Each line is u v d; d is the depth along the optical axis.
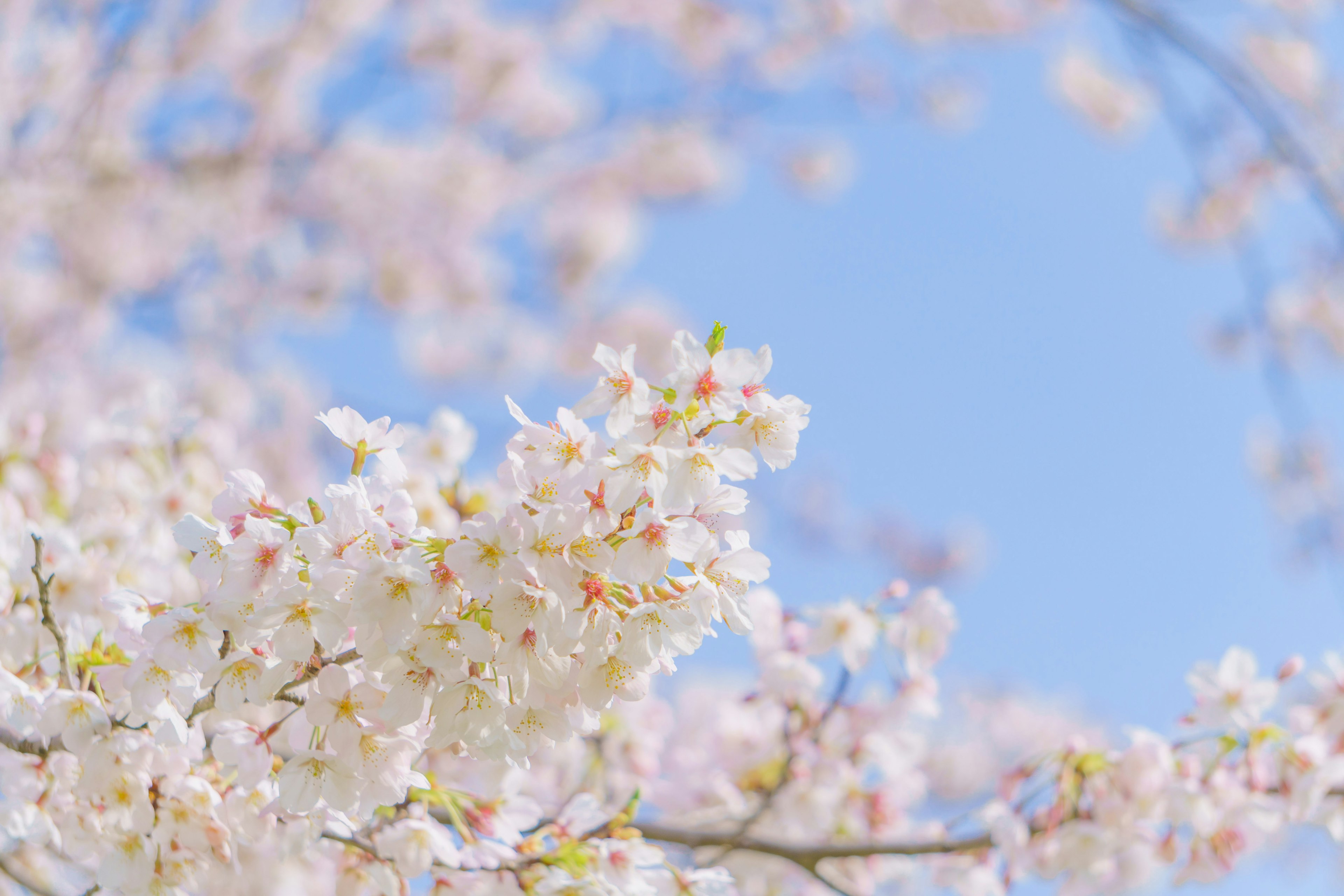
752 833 4.15
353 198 10.22
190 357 9.74
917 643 3.92
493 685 1.78
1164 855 3.35
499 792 2.74
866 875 4.09
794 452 1.79
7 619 2.50
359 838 2.37
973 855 3.71
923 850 3.43
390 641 1.73
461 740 1.78
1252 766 3.26
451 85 10.60
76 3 7.45
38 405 8.05
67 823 2.19
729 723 4.16
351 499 1.79
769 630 3.94
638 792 2.59
